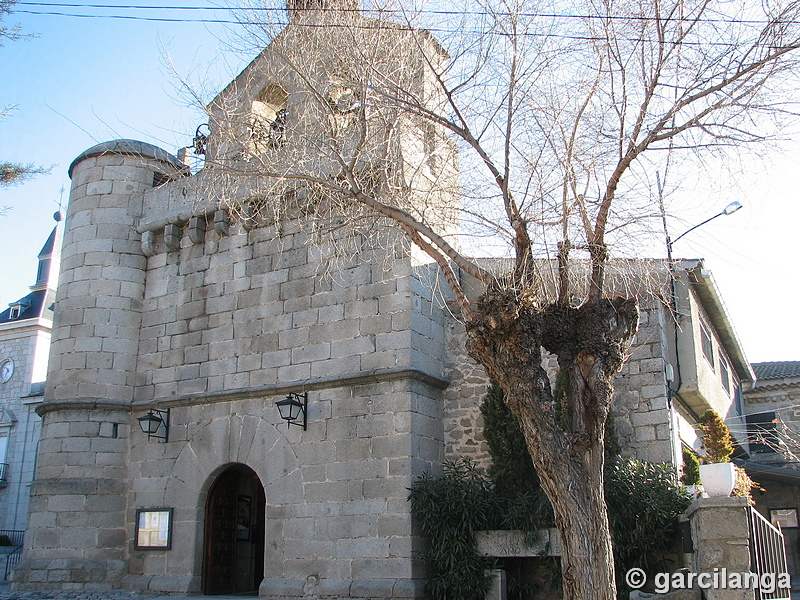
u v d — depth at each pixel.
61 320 14.29
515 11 9.09
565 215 7.94
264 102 14.02
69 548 12.87
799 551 17.02
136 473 13.45
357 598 10.65
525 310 7.49
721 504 8.07
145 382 13.94
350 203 10.25
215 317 13.46
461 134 9.02
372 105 10.21
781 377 20.67
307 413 11.94
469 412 11.91
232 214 13.61
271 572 11.55
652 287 10.30
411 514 10.71
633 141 8.16
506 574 10.52
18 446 27.58
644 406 11.01
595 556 6.75
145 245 14.53
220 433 12.71
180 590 12.18
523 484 11.02
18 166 11.43
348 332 11.98
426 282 12.09
